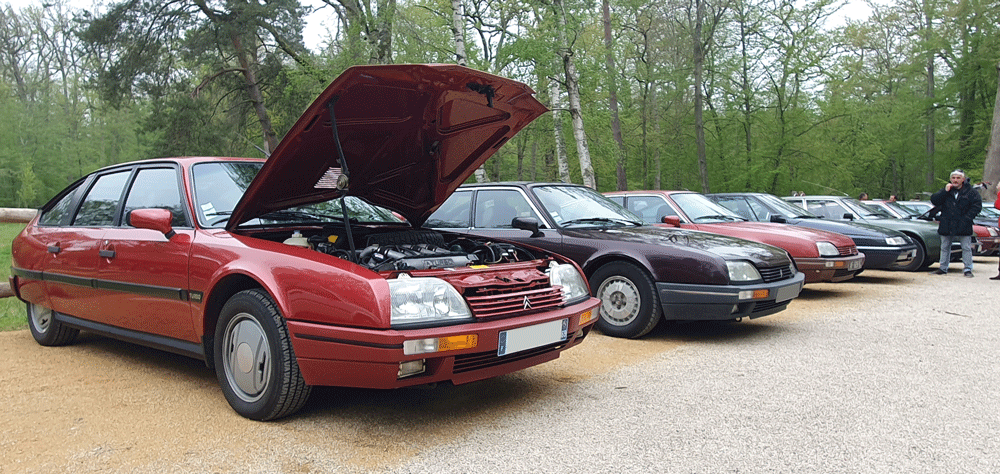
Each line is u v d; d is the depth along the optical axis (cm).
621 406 361
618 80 2180
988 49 2795
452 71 331
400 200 458
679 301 527
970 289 897
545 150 2533
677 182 3497
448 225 661
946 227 1088
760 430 322
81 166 4331
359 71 309
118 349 494
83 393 376
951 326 609
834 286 948
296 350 310
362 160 393
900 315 675
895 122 3241
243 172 423
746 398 376
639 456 288
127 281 400
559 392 390
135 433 312
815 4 2603
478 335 310
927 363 462
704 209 841
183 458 282
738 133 3050
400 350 289
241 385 338
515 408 358
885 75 3534
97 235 432
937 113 3141
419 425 329
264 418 328
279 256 326
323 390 394
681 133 3253
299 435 312
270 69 2364
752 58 2808
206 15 2278
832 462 282
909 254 956
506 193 645
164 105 2391
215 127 2438
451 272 331
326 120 338
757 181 2888
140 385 395
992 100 2908
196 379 409
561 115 1708
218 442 302
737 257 531
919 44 3006
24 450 289
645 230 610
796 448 298
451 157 427
